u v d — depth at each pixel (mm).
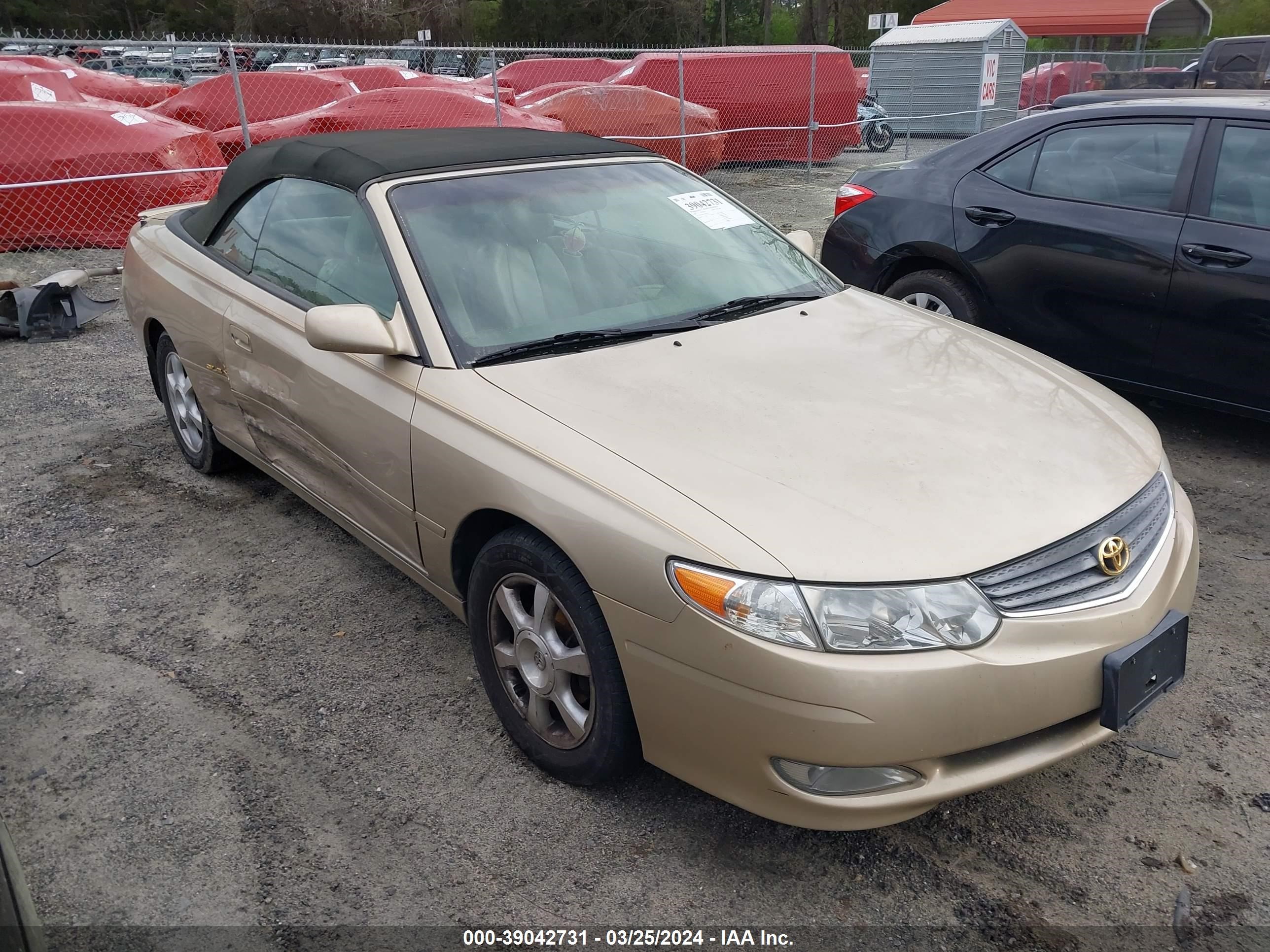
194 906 2311
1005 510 2303
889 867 2414
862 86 20344
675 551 2197
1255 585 3664
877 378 2852
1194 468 4664
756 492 2289
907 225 5516
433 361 2865
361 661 3283
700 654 2170
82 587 3762
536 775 2738
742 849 2469
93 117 10008
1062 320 4969
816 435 2510
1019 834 2521
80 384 6121
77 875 2402
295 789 2691
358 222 3223
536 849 2473
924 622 2092
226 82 13852
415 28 50406
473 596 2775
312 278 3430
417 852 2469
